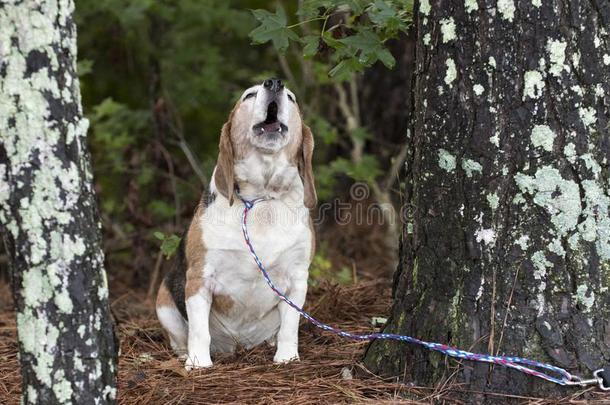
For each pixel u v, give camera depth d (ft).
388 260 41.39
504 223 18.39
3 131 14.66
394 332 20.35
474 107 18.38
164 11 44.39
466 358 18.67
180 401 19.70
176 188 44.52
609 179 18.17
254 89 24.21
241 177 24.21
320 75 40.50
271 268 24.40
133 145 44.52
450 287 19.06
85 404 15.30
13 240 14.93
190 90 48.08
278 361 24.02
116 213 45.03
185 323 26.37
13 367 23.40
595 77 17.90
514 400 18.22
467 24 18.25
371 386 19.79
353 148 47.26
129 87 49.06
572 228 18.12
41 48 14.64
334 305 29.58
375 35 22.13
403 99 46.39
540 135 17.99
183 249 26.45
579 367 18.12
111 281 41.24
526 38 17.84
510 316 18.42
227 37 49.75
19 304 15.11
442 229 19.15
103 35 47.70
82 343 15.21
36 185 14.75
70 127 15.01
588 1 17.75
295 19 48.26
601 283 18.22
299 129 24.66
